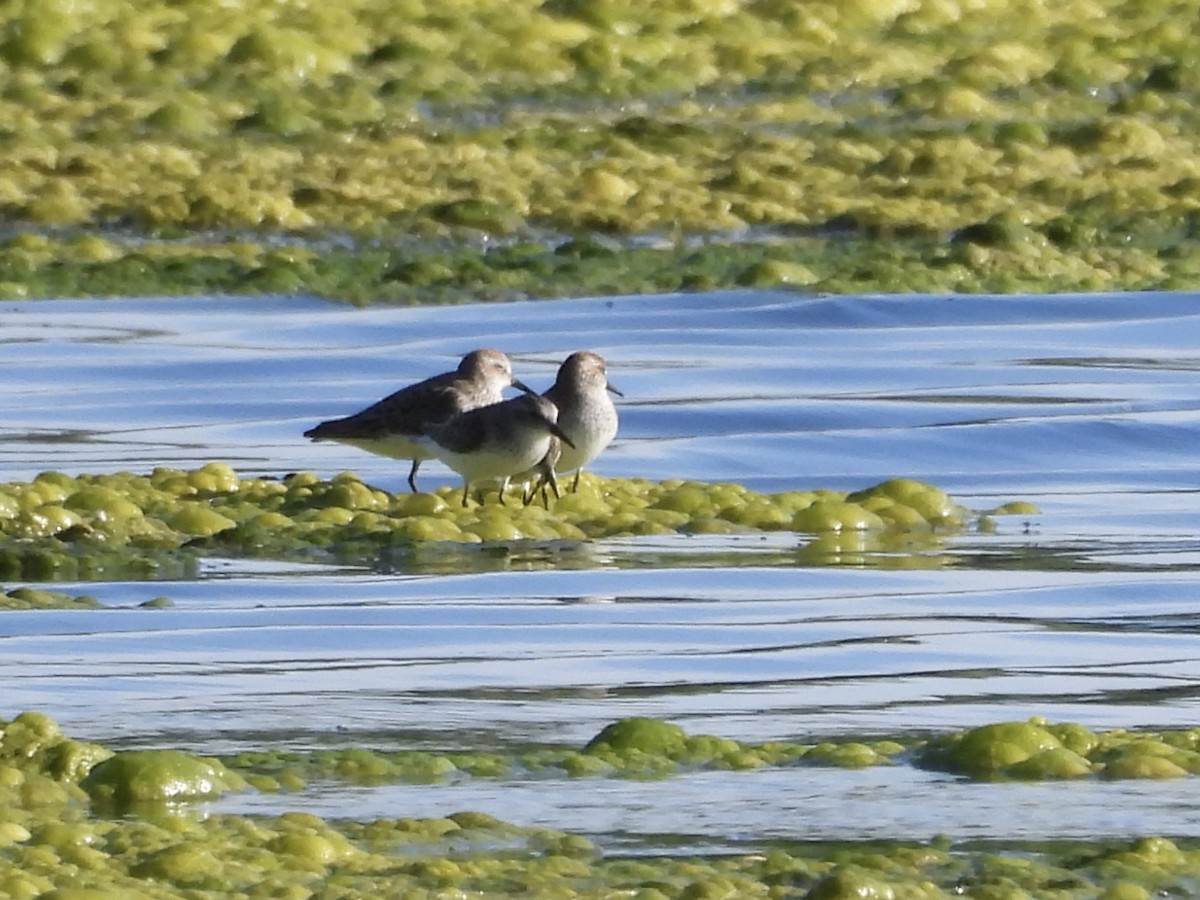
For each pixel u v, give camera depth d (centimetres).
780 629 1149
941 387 1958
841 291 2423
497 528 1428
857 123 3028
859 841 782
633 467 1681
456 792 838
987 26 3381
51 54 3120
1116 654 1085
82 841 762
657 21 3319
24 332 2220
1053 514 1505
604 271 2498
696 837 786
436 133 2967
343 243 2603
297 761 878
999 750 880
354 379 2014
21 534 1384
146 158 2816
